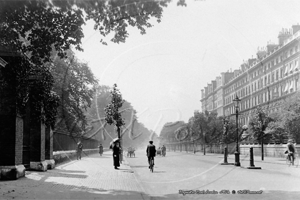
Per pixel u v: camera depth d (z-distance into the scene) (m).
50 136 19.28
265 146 42.94
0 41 11.42
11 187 10.85
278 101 57.06
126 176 14.63
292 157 24.44
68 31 11.15
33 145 17.27
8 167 13.27
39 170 17.11
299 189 11.05
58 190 10.19
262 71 62.44
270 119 38.81
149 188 11.48
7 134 13.45
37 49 11.66
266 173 17.22
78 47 11.52
